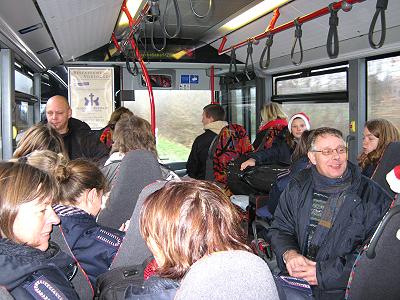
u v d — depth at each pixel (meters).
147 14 3.78
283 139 4.43
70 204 1.92
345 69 5.10
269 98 6.71
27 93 5.76
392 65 4.48
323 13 3.42
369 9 3.94
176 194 1.08
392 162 2.96
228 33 5.82
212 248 1.03
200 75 7.12
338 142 2.30
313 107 5.82
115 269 1.72
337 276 2.14
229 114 7.13
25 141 2.73
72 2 3.65
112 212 2.61
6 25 3.71
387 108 4.60
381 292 1.93
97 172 1.99
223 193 1.13
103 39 6.11
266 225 3.44
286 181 3.09
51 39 4.88
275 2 4.31
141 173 2.59
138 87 6.89
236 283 0.83
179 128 7.21
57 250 1.51
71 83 6.53
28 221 1.26
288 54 5.72
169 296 0.98
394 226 1.82
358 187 2.28
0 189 1.24
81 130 4.09
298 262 2.24
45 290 1.20
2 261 1.15
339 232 2.24
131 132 3.08
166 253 1.05
